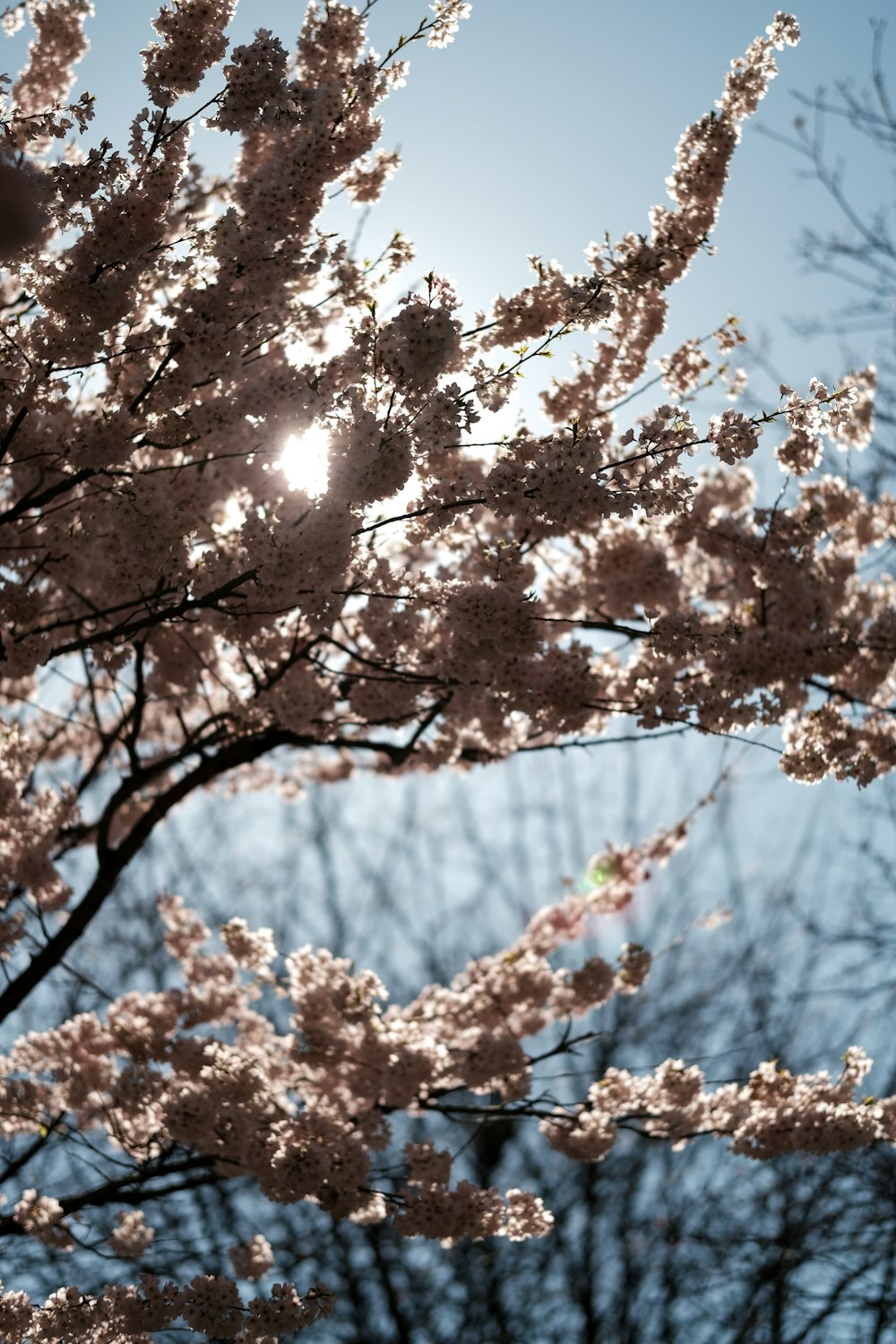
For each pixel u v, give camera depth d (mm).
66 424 4289
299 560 3531
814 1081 4977
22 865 5312
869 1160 10359
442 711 5371
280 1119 4762
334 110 3867
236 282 3812
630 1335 12477
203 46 3658
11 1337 4184
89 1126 5605
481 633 3842
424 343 3252
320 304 4340
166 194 3637
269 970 5484
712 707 4723
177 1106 4582
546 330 4141
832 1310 10516
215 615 4586
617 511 3426
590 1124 5117
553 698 4508
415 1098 5223
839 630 5133
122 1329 4273
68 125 3648
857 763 4820
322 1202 4516
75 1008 8766
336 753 7406
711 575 5691
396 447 3318
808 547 5215
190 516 3879
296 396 3646
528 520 4695
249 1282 5559
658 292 4508
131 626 4027
